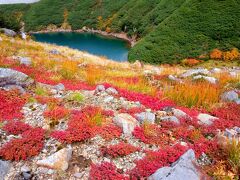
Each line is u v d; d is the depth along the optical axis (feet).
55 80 64.13
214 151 35.14
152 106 47.80
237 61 266.57
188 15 369.91
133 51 370.12
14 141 33.60
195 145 35.91
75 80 68.80
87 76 70.54
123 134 37.65
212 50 290.56
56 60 98.73
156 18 509.76
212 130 40.70
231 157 32.58
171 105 49.83
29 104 44.70
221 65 266.77
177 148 34.88
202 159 34.04
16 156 31.68
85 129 36.78
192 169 29.68
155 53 339.16
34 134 35.27
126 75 86.07
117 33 601.62
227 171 31.27
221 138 37.04
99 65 112.16
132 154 33.99
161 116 44.50
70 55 129.08
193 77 75.05
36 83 55.72
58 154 31.78
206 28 333.21
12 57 80.74
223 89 60.18
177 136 38.58
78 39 585.63
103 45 493.36
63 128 38.34
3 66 67.41
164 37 359.66
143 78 74.84
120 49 450.71
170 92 55.06
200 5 372.79
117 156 33.53
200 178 28.91
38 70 71.31
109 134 36.50
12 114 40.70
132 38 536.83
